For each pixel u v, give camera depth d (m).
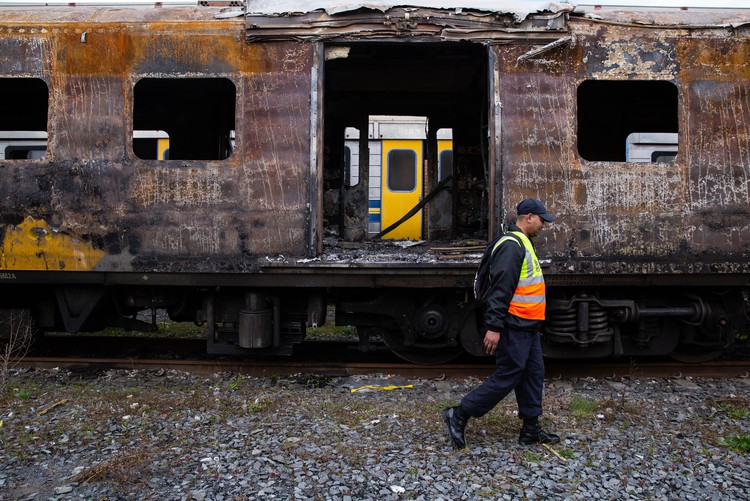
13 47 4.85
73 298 5.18
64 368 5.39
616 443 3.68
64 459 3.42
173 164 4.84
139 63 4.82
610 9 5.06
